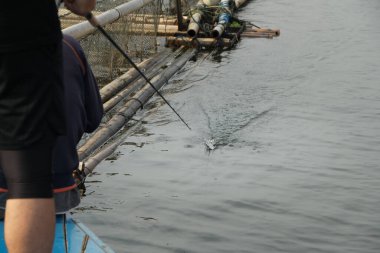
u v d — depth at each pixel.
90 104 3.64
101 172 7.64
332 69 12.86
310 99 10.83
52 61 2.06
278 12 18.73
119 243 6.00
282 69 12.85
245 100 10.77
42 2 2.04
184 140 8.84
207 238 6.17
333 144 8.80
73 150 3.48
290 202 7.04
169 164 7.97
